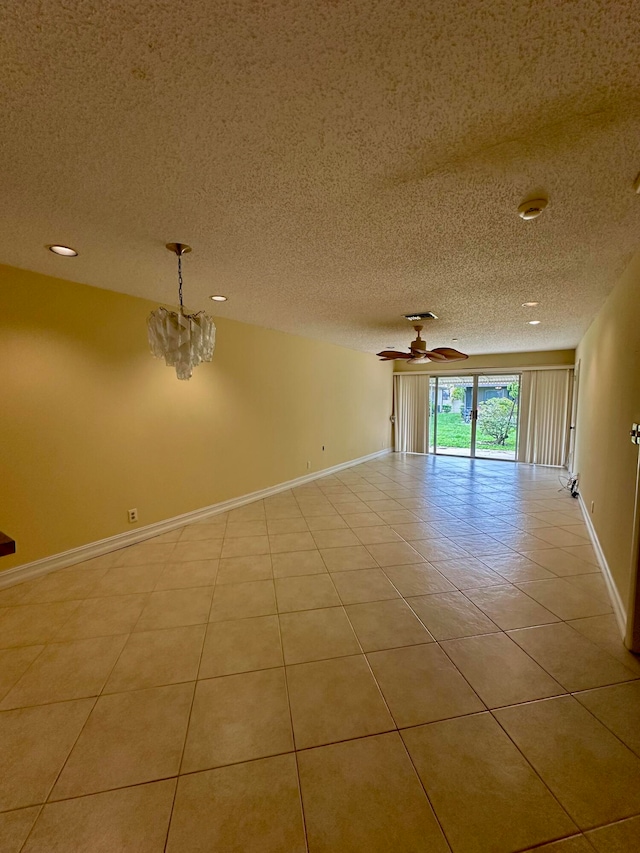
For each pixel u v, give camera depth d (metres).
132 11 0.85
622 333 2.57
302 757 1.34
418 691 1.64
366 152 1.35
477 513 4.22
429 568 2.84
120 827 1.12
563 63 0.98
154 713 1.52
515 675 1.73
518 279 2.78
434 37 0.91
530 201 1.67
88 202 1.70
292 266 2.51
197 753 1.35
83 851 1.06
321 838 1.09
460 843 1.07
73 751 1.36
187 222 1.89
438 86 1.06
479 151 1.35
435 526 3.79
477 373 7.78
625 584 2.11
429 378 8.24
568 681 1.69
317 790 1.22
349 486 5.51
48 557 2.76
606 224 1.91
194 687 1.66
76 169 1.46
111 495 3.16
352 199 1.67
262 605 2.32
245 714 1.52
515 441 7.63
